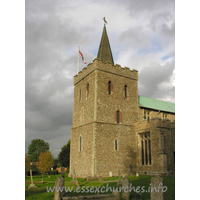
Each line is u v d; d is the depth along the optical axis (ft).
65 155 209.46
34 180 110.11
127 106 115.85
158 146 96.27
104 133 103.09
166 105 151.23
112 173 99.91
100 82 108.99
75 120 123.75
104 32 131.64
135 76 123.85
